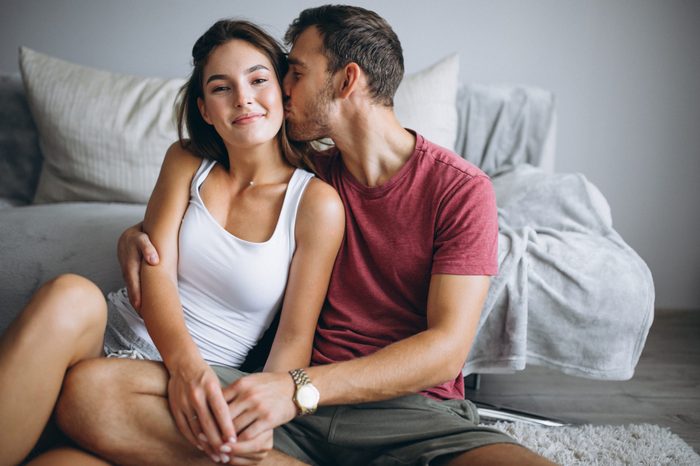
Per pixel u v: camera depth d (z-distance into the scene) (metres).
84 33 2.76
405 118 2.28
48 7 2.74
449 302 1.26
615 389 2.16
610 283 1.72
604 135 2.83
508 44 2.77
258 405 1.11
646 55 2.76
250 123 1.32
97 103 2.33
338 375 1.17
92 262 1.78
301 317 1.35
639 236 2.89
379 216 1.36
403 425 1.22
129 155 2.30
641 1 2.73
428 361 1.19
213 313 1.40
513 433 1.75
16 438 1.09
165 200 1.43
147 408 1.13
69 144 2.31
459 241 1.28
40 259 1.79
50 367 1.10
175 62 2.78
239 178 1.43
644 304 1.72
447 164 1.34
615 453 1.64
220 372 1.27
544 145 2.53
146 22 2.75
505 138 2.54
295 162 1.44
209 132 1.45
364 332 1.37
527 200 1.99
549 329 1.75
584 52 2.77
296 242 1.37
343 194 1.41
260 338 1.45
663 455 1.63
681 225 2.88
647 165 2.84
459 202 1.31
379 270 1.38
